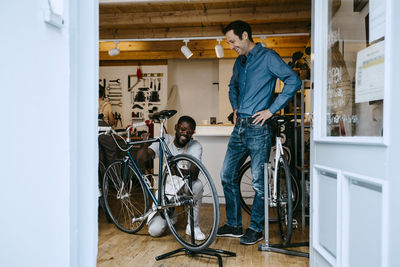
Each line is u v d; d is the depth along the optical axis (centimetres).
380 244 115
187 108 835
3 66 77
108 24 483
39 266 90
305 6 443
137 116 802
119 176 317
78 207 105
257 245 267
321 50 177
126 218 349
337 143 150
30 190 86
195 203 255
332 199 158
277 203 262
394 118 108
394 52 109
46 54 91
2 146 77
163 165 279
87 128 107
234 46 276
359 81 142
